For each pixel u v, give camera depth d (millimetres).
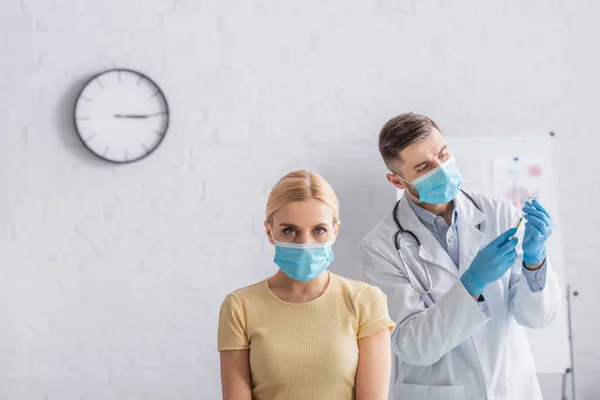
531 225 1728
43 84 2658
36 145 2643
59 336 2607
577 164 2768
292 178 1356
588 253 2746
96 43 2674
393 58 2736
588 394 2699
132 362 2619
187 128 2680
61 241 2631
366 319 1352
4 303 2602
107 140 2633
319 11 2734
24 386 2588
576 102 2783
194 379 2629
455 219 1938
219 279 2658
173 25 2697
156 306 2639
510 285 1918
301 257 1325
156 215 2658
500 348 1839
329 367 1292
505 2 2787
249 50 2709
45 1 2676
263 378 1298
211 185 2676
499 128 2748
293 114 2703
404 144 1803
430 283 1857
